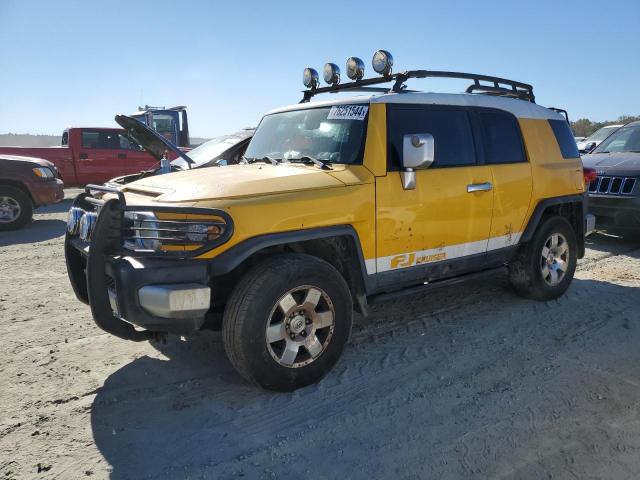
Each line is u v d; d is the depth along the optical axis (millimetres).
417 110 4246
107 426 3121
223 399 3436
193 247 3141
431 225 4164
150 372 3828
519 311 5047
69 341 4402
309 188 3529
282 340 3430
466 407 3299
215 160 8078
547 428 3049
